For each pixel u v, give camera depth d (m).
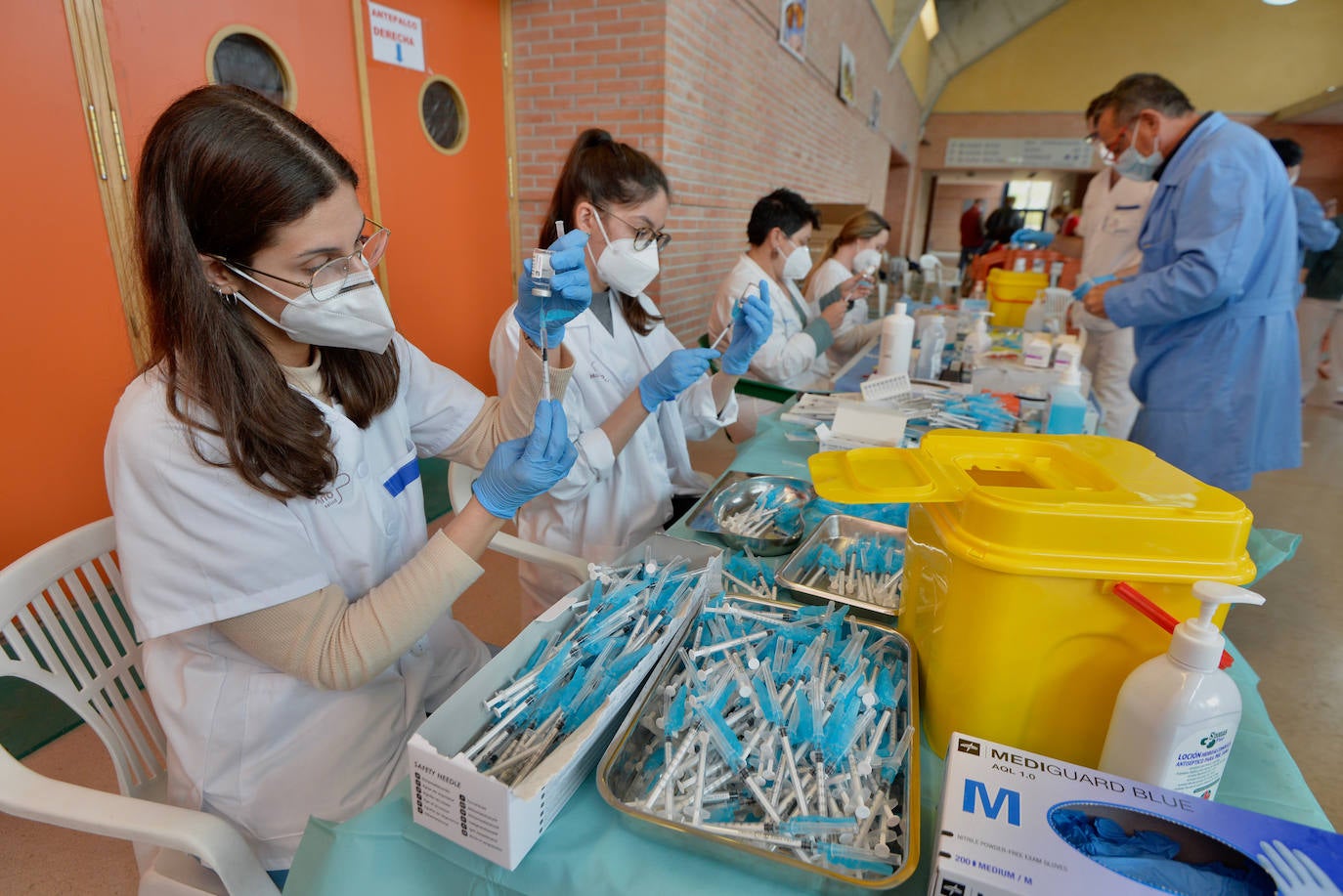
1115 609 0.59
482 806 0.54
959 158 12.02
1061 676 0.63
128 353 1.93
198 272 0.70
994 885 0.46
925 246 14.32
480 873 0.58
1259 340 2.00
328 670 0.76
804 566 1.05
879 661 0.81
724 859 0.56
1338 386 5.10
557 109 3.28
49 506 1.82
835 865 0.56
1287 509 3.25
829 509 1.25
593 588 0.89
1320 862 0.46
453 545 0.80
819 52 5.74
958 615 0.65
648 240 1.30
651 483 1.46
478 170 3.13
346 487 0.87
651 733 0.69
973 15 10.72
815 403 1.88
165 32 1.89
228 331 0.72
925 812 0.62
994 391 2.02
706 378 1.59
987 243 6.31
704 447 3.89
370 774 0.90
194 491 0.71
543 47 3.21
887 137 9.36
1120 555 0.59
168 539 0.72
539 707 0.72
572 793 0.64
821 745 0.67
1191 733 0.53
